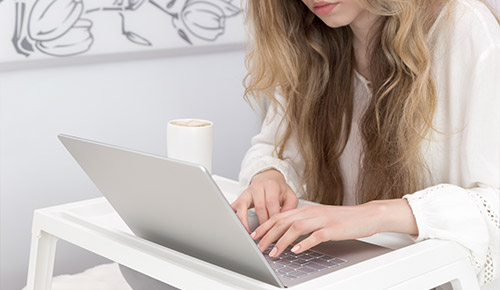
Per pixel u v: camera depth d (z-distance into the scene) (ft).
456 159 3.56
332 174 4.25
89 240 3.25
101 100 6.55
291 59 4.09
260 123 7.89
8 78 5.94
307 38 4.09
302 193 4.33
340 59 4.10
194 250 2.97
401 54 3.53
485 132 3.34
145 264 2.93
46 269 3.70
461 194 3.19
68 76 6.29
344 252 3.05
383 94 3.68
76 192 6.54
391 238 3.47
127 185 2.88
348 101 4.13
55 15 6.02
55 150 6.33
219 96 7.46
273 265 2.88
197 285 2.68
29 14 5.88
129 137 6.81
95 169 3.01
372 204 3.17
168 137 4.33
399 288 2.74
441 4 3.60
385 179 3.82
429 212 3.13
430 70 3.62
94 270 5.59
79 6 6.15
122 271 3.57
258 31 4.09
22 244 6.24
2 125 5.97
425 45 3.51
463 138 3.44
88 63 6.38
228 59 7.46
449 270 2.98
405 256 2.83
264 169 4.19
